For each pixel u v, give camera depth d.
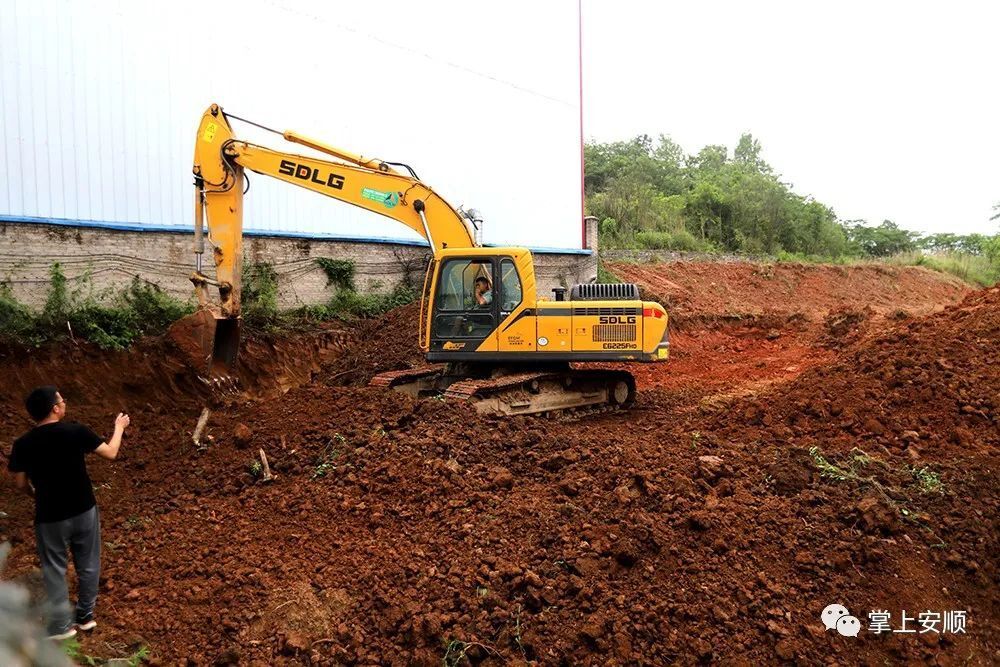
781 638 4.59
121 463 7.57
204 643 4.61
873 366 8.59
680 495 6.04
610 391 10.95
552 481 6.62
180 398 9.93
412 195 9.69
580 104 20.67
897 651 4.62
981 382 7.99
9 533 5.97
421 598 4.97
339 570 5.33
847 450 7.13
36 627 2.57
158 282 11.55
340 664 4.48
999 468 6.51
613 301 9.71
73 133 10.69
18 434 8.09
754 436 7.88
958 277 33.41
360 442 7.29
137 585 5.27
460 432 7.58
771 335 18.83
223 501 6.64
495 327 9.57
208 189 9.19
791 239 32.50
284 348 12.28
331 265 14.13
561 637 4.61
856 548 5.31
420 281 15.72
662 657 4.47
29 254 10.04
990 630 4.91
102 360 9.70
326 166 9.53
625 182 29.94
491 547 5.50
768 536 5.46
